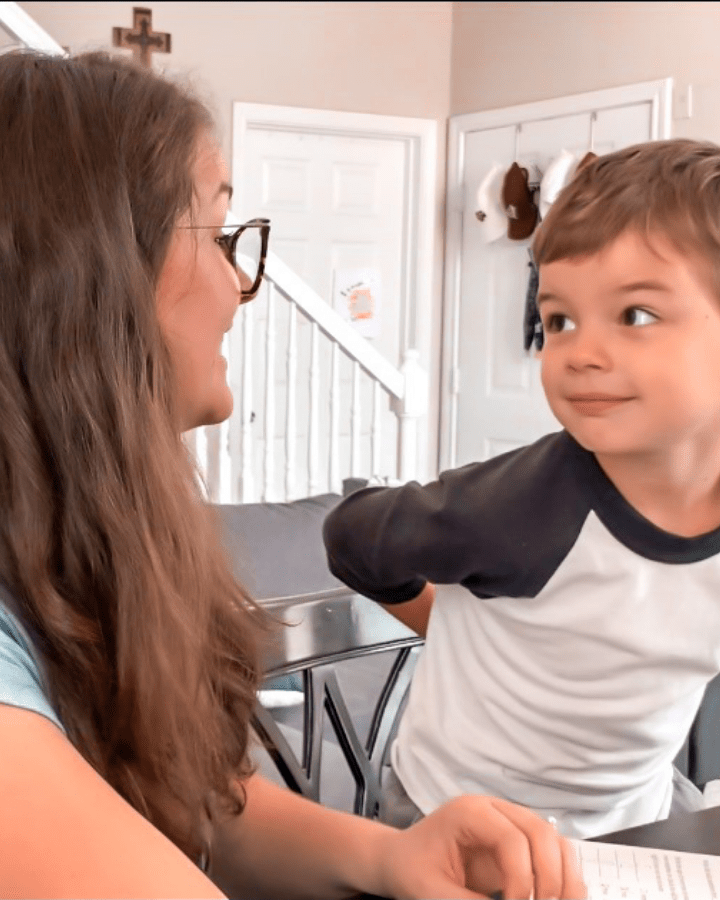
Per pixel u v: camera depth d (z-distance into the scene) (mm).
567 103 4727
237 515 2488
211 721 858
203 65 4844
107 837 587
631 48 4457
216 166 809
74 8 4621
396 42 5234
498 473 977
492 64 5129
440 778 1058
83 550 729
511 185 4883
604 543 922
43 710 633
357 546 1042
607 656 960
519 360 5074
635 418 841
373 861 838
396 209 5406
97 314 711
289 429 3633
